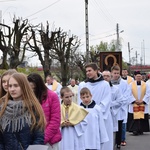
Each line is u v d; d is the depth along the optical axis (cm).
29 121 412
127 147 1137
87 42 2725
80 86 851
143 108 1385
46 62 3027
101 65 1582
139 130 1388
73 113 711
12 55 2275
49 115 578
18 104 411
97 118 776
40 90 576
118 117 1051
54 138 579
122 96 971
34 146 409
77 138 713
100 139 783
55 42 3381
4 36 2280
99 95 832
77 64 4178
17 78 418
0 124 413
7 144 413
